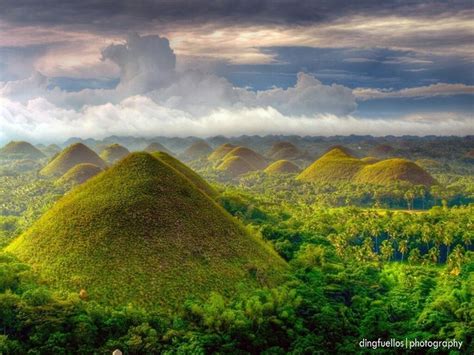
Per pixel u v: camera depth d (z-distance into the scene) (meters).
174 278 78.38
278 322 67.88
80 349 59.91
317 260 97.38
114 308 70.44
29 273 73.50
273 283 83.81
